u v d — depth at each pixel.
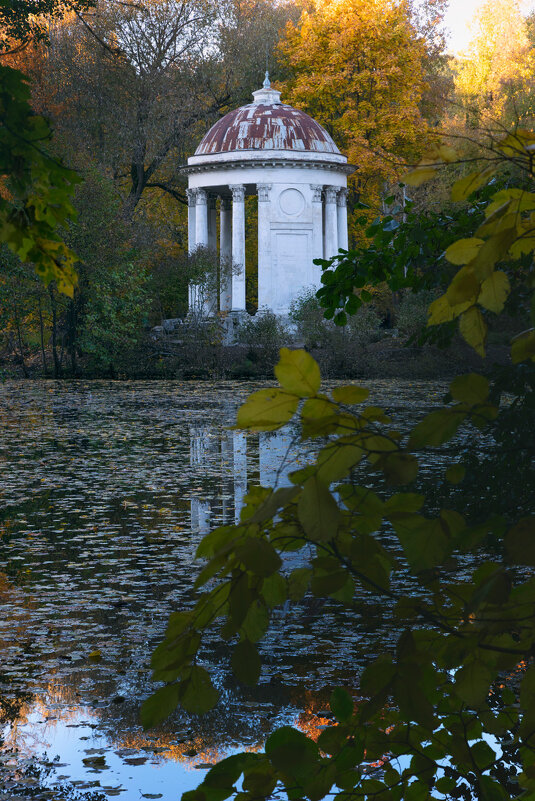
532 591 2.78
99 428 31.80
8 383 51.31
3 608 11.67
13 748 7.66
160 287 59.94
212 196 71.50
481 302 2.80
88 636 10.57
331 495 2.57
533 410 4.70
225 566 2.76
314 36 67.44
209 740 7.79
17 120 2.82
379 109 67.25
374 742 3.33
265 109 66.12
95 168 55.44
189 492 19.91
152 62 64.62
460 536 2.74
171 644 2.85
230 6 67.56
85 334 53.81
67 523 16.92
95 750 7.60
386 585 2.85
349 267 8.90
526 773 3.28
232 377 54.62
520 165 2.89
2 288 47.31
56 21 62.69
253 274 78.06
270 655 9.82
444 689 3.72
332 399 2.62
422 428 2.66
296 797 3.11
